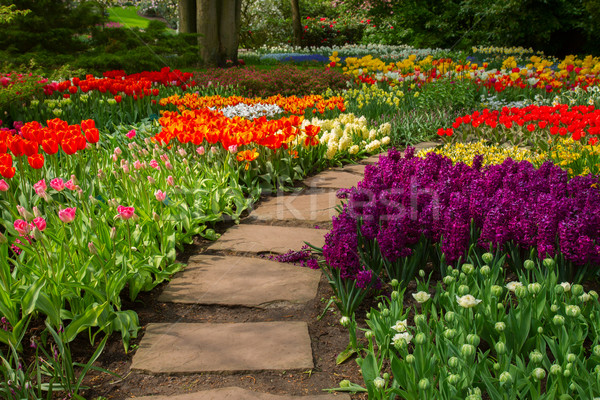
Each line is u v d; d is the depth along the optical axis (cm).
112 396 241
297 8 2861
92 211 362
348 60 1208
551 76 1042
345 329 296
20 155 379
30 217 274
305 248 392
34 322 292
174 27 3141
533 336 245
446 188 361
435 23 2341
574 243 285
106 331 286
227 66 1725
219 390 242
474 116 689
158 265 345
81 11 1349
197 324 300
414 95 998
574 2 2102
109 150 564
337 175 616
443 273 314
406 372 216
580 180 356
